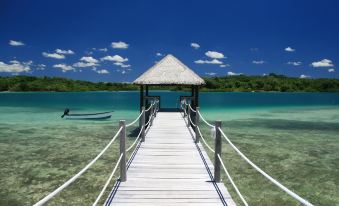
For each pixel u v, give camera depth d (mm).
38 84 114125
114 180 8969
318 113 30406
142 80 15680
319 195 8109
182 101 19891
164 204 5441
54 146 13516
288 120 24062
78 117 24594
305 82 121812
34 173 9648
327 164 10938
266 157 11898
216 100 55625
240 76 125125
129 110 32812
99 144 13984
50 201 7496
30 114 27812
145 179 6742
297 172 9992
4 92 109000
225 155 12094
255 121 23219
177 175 7035
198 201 5586
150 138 11211
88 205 7281
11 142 14367
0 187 8430
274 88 117062
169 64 16531
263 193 8180
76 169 10086
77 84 122438
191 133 12164
